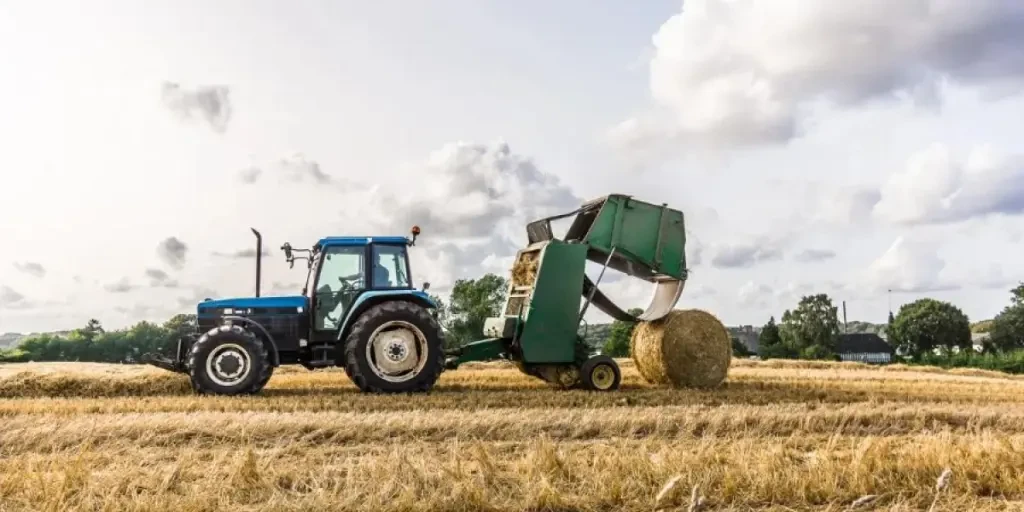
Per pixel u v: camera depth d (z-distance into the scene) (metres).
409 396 10.24
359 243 11.30
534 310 11.66
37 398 10.16
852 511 5.02
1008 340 71.12
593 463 5.84
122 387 11.08
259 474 5.46
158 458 6.48
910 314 76.56
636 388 12.17
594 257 12.38
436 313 11.42
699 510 4.97
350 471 5.46
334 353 11.17
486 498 4.99
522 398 10.20
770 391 11.58
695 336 12.30
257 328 10.91
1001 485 5.46
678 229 12.52
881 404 9.77
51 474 5.51
